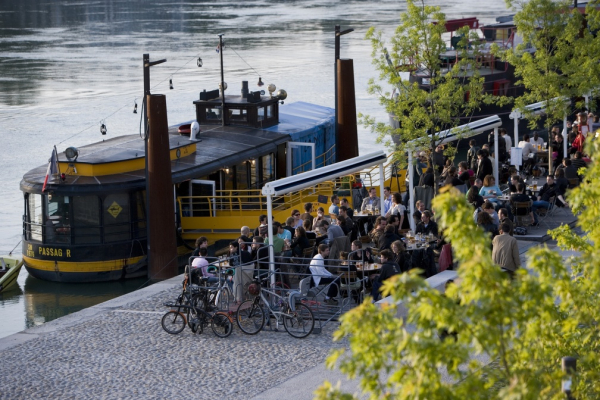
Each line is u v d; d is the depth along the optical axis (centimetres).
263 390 2933
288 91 12862
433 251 4128
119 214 5525
